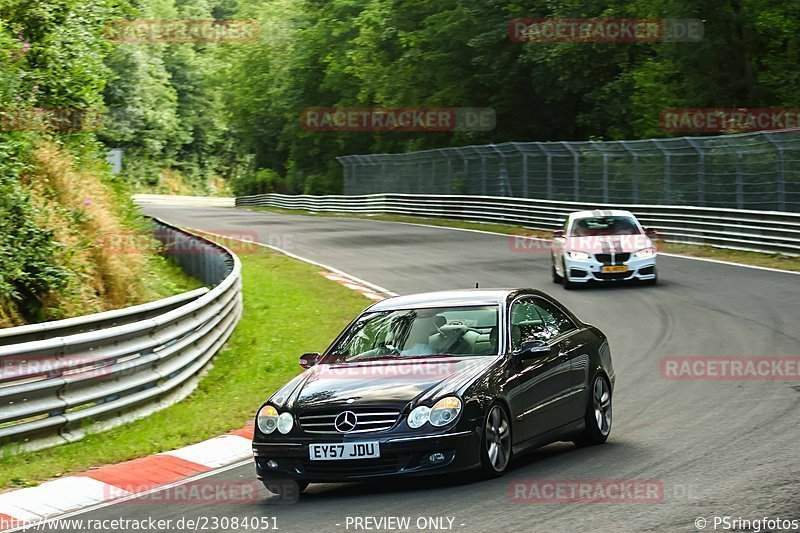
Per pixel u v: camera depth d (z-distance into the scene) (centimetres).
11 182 3784
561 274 4994
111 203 5194
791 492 1496
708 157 6675
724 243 6172
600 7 9725
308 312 4612
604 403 2106
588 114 10519
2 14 4662
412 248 7412
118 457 2153
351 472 1670
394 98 13175
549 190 8700
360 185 13038
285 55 17925
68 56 4944
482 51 11450
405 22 13325
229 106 18988
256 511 1648
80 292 3850
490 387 1731
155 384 2730
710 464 1744
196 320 3189
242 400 2802
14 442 2209
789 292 4309
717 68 8706
